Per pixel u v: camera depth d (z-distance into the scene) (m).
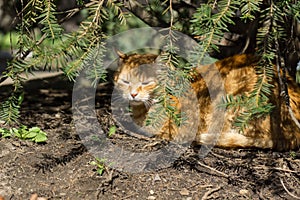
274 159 6.47
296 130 6.83
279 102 6.67
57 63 5.08
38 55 5.03
